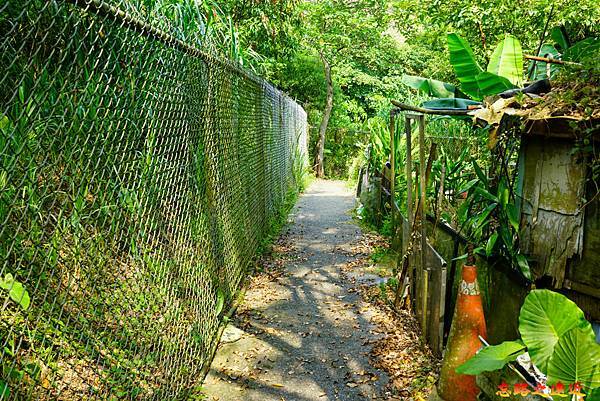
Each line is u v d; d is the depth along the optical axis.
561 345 1.80
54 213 1.74
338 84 19.48
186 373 2.84
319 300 4.53
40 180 1.67
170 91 2.67
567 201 2.55
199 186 3.28
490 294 3.13
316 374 3.17
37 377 1.66
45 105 1.75
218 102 3.89
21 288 1.56
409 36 8.98
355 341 3.65
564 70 2.69
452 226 4.13
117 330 2.08
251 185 5.52
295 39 12.22
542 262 2.70
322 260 5.89
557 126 2.42
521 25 6.67
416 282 3.90
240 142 4.86
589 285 2.48
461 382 2.74
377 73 22.00
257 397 2.89
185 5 3.58
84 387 1.96
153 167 2.40
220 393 2.92
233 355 3.41
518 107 2.67
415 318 3.95
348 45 19.38
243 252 4.90
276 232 7.16
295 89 18.23
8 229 1.56
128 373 2.15
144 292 2.27
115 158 1.96
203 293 3.25
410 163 3.99
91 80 1.87
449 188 4.41
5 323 1.61
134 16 2.04
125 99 2.06
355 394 2.94
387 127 8.27
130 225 2.15
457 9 7.17
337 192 12.55
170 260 2.67
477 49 7.32
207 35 3.76
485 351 2.11
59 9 1.56
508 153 3.18
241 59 5.44
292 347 3.55
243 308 4.29
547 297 1.99
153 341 2.38
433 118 7.59
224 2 9.11
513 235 2.91
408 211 4.11
